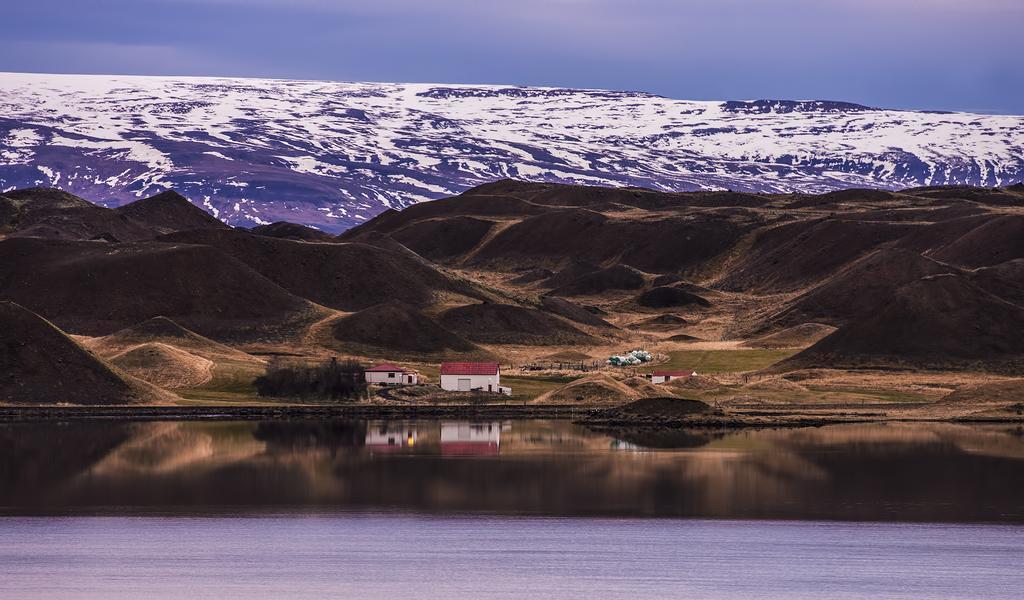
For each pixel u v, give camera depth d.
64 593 119.25
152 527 147.75
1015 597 118.44
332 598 117.75
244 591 120.06
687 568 128.38
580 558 132.25
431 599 117.44
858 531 145.38
